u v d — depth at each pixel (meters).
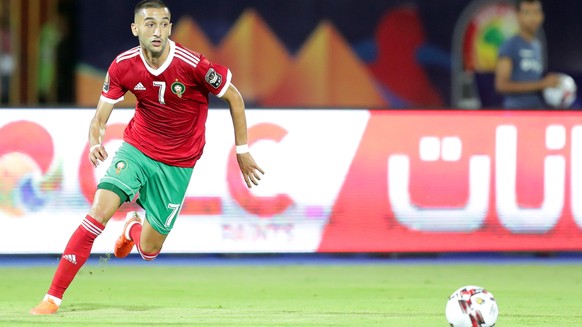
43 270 34.16
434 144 34.69
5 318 23.34
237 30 54.72
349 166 34.44
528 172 34.91
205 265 35.59
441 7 55.34
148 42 22.91
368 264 36.09
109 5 54.25
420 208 34.69
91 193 33.56
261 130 34.06
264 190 34.12
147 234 25.14
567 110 35.00
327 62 55.19
